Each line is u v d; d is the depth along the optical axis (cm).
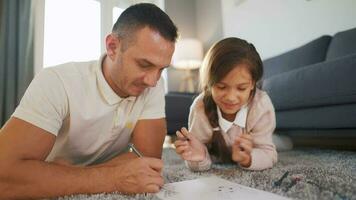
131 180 58
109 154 85
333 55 180
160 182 60
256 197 53
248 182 70
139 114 80
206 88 93
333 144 156
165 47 60
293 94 139
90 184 57
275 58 229
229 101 84
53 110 64
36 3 276
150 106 83
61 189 55
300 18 237
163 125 86
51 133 62
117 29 64
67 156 79
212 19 342
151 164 61
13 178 54
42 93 63
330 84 121
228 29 318
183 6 362
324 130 138
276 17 258
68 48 300
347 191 57
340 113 122
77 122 70
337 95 119
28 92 63
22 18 260
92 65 74
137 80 64
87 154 79
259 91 97
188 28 361
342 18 205
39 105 61
